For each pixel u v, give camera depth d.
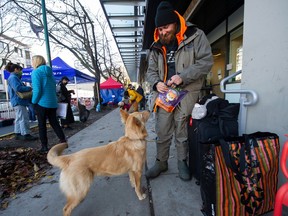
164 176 2.59
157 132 2.51
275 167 1.60
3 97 29.11
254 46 1.83
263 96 1.81
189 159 2.54
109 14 6.05
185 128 2.38
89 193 2.33
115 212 1.95
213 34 5.52
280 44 1.64
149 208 1.97
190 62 2.19
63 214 1.86
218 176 1.48
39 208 2.08
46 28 5.45
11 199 2.28
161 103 2.28
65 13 11.70
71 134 5.66
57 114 4.63
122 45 10.13
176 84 2.13
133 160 2.13
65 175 1.85
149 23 5.60
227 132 1.87
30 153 3.68
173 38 2.23
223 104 2.00
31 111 8.67
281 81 1.67
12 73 4.72
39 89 3.63
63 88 6.18
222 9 4.27
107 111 13.20
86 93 30.59
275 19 1.64
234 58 4.41
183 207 1.94
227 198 1.50
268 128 1.81
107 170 2.01
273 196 1.64
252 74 1.87
